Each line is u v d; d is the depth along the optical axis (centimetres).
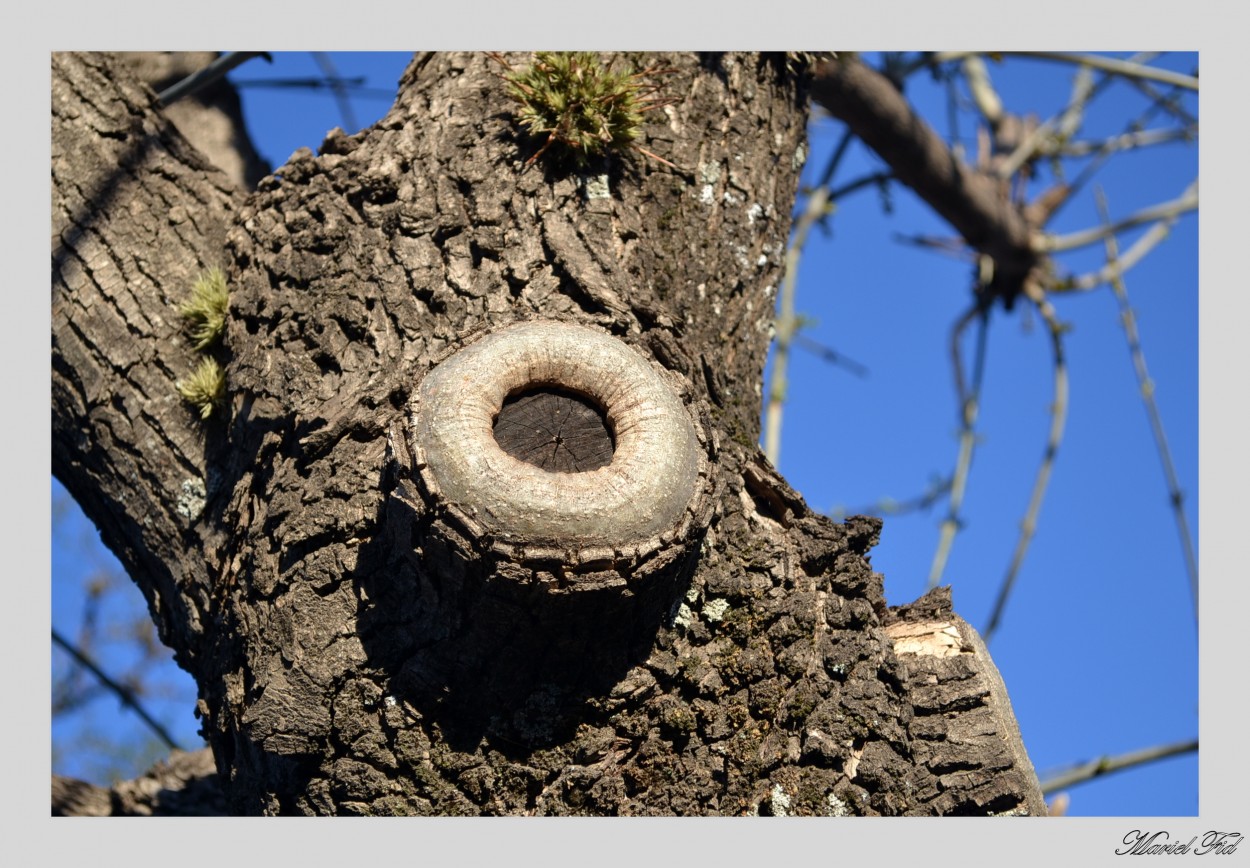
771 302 301
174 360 274
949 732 224
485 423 207
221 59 359
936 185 477
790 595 231
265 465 245
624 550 199
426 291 251
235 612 239
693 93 299
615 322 241
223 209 294
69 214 287
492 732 218
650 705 221
